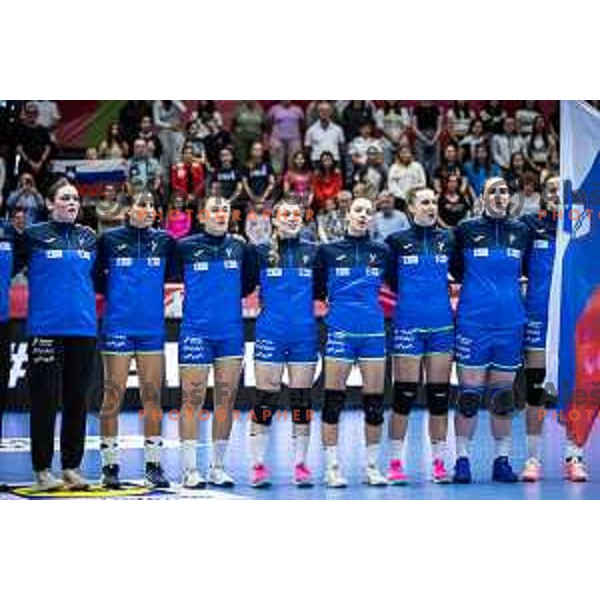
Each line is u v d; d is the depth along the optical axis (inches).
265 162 780.0
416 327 376.8
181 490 362.9
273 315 372.8
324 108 812.0
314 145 810.2
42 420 355.9
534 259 395.5
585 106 402.0
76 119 813.9
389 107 824.3
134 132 807.1
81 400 359.6
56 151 794.2
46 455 358.0
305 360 373.4
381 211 727.1
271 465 433.1
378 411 376.2
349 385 661.3
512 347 382.0
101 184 775.1
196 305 372.2
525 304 397.4
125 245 368.5
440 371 380.5
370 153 790.5
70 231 359.6
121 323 366.3
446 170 784.9
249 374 640.4
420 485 377.4
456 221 762.2
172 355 634.8
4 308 357.4
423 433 533.6
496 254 379.6
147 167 777.6
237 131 815.7
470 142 806.5
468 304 381.7
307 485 374.3
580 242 396.8
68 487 358.9
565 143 400.2
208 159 782.5
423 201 379.6
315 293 387.2
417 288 377.4
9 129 776.9
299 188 771.4
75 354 356.8
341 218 727.7
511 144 808.3
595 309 396.5
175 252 377.4
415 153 824.9
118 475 391.2
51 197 361.1
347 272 373.7
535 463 394.6
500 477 387.2
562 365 393.1
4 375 361.4
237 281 376.2
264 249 377.4
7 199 744.3
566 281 394.6
